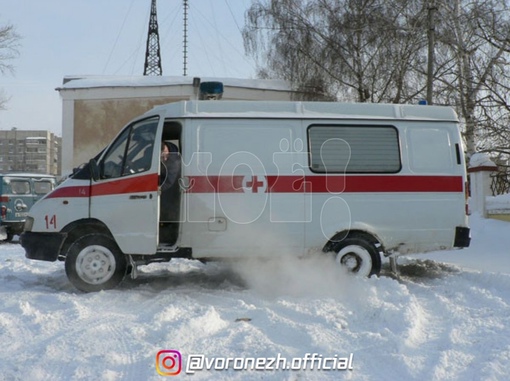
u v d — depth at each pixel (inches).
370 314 239.1
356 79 897.5
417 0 816.3
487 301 265.9
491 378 168.1
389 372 178.2
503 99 732.0
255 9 988.6
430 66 618.2
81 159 984.9
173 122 302.2
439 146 313.3
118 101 979.3
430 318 241.4
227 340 204.8
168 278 342.6
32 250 300.0
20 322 232.4
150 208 287.4
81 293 294.8
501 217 589.0
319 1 936.9
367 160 306.3
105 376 169.9
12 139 4131.4
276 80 1003.9
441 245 308.8
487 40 763.4
